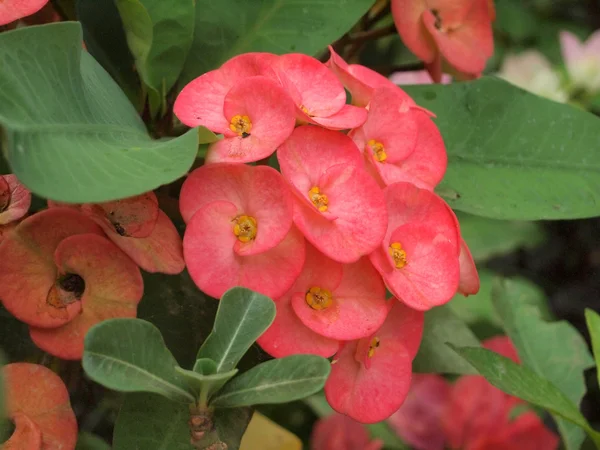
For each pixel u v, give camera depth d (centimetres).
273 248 20
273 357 22
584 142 28
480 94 28
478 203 27
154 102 24
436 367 26
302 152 21
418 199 22
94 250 20
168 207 23
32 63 18
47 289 20
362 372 22
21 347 23
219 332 18
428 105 28
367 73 25
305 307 20
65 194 16
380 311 21
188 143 18
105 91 21
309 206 19
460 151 28
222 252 20
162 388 18
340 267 21
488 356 24
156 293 23
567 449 28
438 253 22
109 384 17
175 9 23
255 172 20
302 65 23
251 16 26
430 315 27
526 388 24
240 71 22
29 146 16
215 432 19
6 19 21
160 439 20
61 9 27
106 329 17
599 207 27
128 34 23
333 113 22
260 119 21
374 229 20
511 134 28
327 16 26
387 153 23
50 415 19
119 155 18
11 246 19
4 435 19
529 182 27
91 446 24
